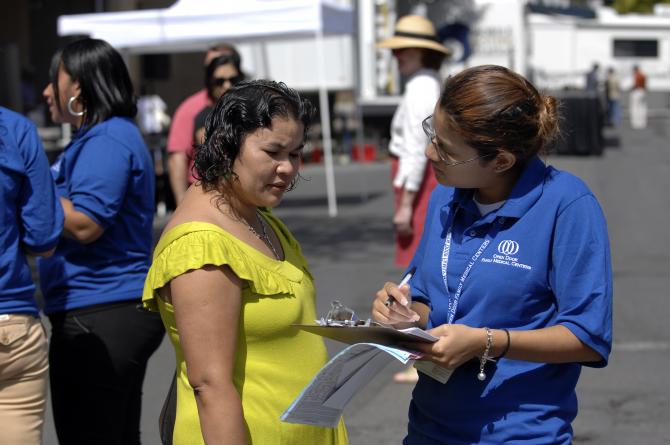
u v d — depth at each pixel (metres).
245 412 2.62
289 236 2.94
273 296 2.64
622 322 7.99
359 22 22.48
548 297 2.70
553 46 37.84
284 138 2.59
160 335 4.01
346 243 11.87
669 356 6.96
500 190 2.75
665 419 5.70
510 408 2.70
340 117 22.77
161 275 2.57
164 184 13.73
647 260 10.77
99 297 3.84
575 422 5.67
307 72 22.05
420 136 6.20
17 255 3.36
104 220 3.77
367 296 8.94
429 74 6.35
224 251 2.54
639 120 34.62
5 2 19.52
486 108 2.59
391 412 5.89
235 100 2.59
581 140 23.08
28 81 17.62
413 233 6.37
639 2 57.41
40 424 3.46
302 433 2.72
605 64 42.41
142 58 20.33
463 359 2.59
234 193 2.66
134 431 4.11
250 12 12.44
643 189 17.12
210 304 2.51
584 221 2.65
